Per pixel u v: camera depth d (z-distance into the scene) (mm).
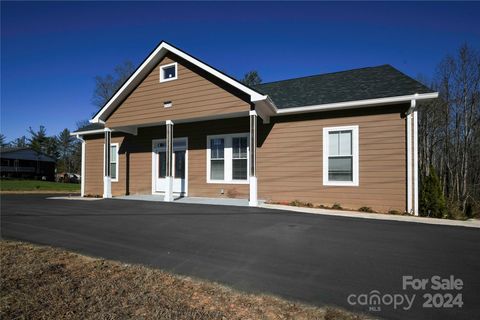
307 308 2963
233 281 3660
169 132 11078
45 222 7332
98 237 5867
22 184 28141
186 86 10742
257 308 2963
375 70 11617
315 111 9766
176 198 11422
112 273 3959
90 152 15414
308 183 9930
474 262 4258
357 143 9203
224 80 9734
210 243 5305
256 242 5324
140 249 5047
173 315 2818
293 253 4695
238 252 4777
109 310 2932
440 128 21516
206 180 11961
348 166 9375
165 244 5312
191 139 12367
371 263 4230
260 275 3842
